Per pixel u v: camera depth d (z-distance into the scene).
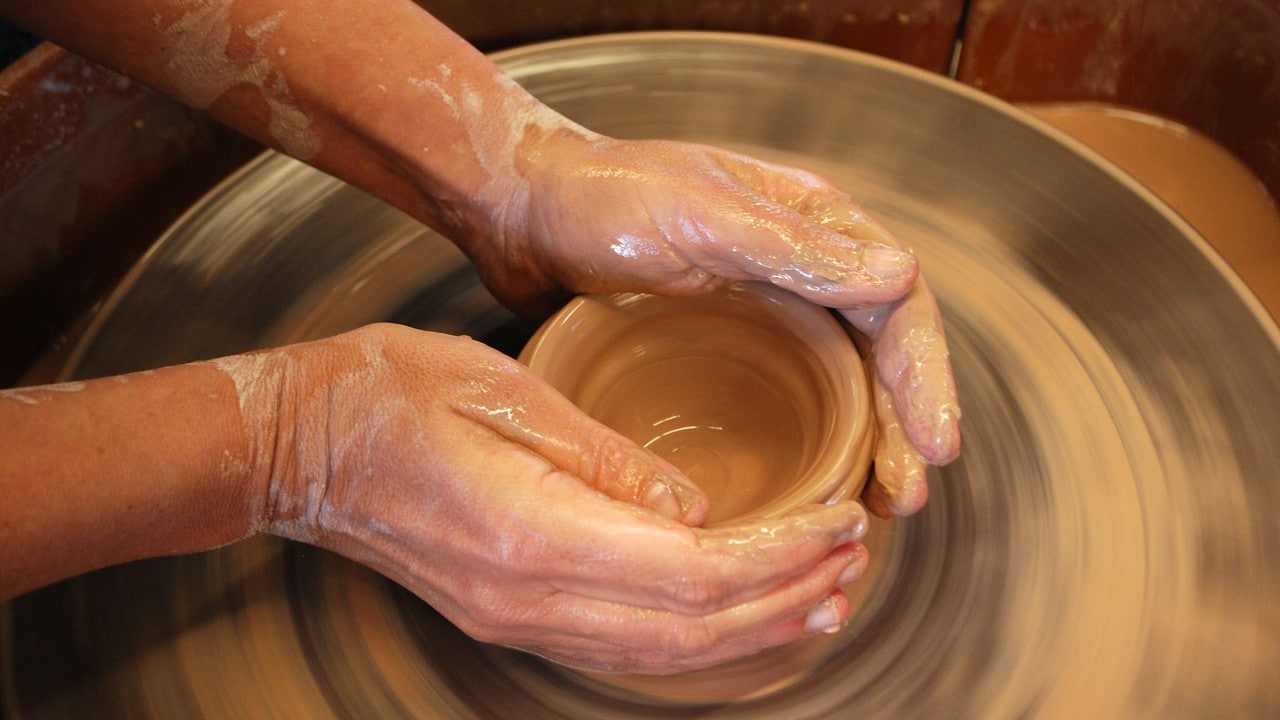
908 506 0.47
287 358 0.45
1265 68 0.63
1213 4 0.63
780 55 0.64
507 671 0.48
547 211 0.51
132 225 0.62
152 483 0.42
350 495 0.44
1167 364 0.53
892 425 0.48
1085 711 0.46
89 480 0.41
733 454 0.54
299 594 0.49
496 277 0.55
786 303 0.50
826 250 0.47
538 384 0.45
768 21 0.68
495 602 0.43
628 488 0.44
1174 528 0.50
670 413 0.55
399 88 0.50
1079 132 0.69
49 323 0.59
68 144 0.58
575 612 0.43
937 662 0.48
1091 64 0.68
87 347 0.56
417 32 0.51
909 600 0.49
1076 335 0.55
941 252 0.58
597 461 0.44
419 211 0.54
